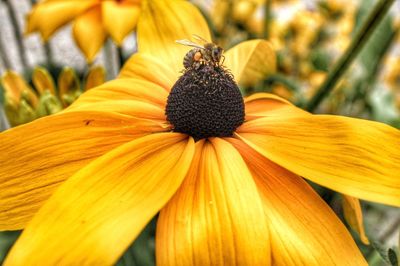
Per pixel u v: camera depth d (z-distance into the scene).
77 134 0.10
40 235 0.07
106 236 0.07
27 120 0.14
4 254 0.16
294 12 0.26
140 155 0.09
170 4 0.13
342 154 0.09
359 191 0.09
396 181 0.09
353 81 0.21
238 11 0.23
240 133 0.10
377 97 0.20
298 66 0.23
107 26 0.17
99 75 0.15
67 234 0.07
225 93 0.10
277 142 0.10
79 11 0.18
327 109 0.21
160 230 0.08
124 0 0.18
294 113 0.11
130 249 0.15
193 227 0.08
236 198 0.08
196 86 0.10
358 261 0.09
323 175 0.09
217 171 0.09
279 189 0.09
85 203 0.08
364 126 0.10
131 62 0.13
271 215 0.09
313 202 0.09
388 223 0.24
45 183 0.09
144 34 0.13
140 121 0.10
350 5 0.24
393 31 0.18
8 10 0.25
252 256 0.08
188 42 0.11
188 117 0.10
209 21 0.21
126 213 0.08
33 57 0.36
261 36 0.21
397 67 0.24
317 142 0.10
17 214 0.09
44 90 0.16
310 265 0.08
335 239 0.09
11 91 0.15
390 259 0.10
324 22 0.24
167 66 0.12
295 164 0.09
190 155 0.09
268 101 0.12
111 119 0.10
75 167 0.09
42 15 0.18
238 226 0.08
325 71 0.18
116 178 0.08
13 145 0.09
